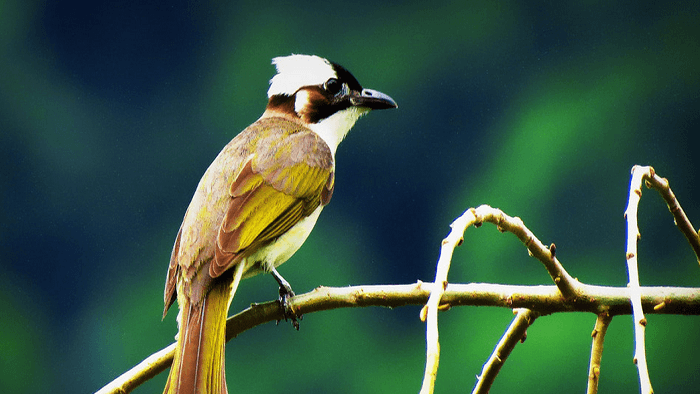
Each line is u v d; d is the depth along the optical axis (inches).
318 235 738.8
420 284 169.2
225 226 196.5
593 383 158.6
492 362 162.7
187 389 166.4
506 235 637.9
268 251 204.8
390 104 248.7
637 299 133.6
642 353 128.1
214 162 215.6
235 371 666.8
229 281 193.6
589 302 159.2
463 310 622.5
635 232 144.2
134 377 172.4
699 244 161.6
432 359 115.3
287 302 179.8
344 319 674.8
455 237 134.6
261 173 210.8
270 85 252.5
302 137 225.0
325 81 249.0
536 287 161.2
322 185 218.8
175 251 203.2
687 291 160.1
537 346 564.7
